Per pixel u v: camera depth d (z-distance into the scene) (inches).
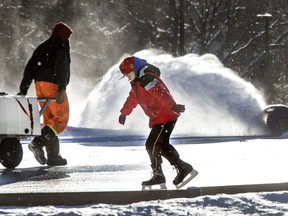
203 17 3329.2
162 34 3484.3
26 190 577.3
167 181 630.5
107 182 633.6
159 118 574.6
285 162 802.8
